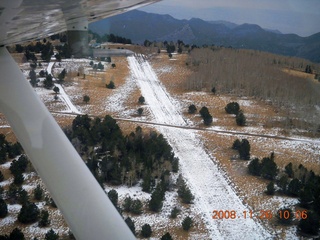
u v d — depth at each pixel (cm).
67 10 301
